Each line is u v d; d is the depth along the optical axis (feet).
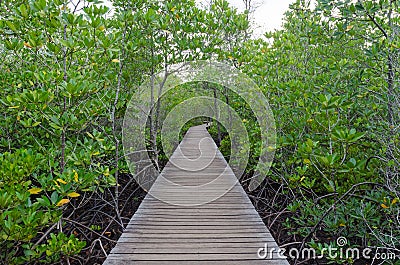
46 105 9.25
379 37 12.13
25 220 7.10
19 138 13.58
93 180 10.25
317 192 15.44
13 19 10.67
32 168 8.13
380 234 10.06
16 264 8.11
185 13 17.75
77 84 9.05
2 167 7.64
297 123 13.41
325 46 15.08
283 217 14.99
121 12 14.48
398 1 10.92
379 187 11.48
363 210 10.20
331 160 9.36
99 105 12.34
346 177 12.50
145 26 15.01
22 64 14.24
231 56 18.78
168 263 8.05
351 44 13.83
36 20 11.78
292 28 18.78
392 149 10.23
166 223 10.71
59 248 8.34
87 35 10.91
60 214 8.61
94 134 12.12
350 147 12.44
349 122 12.66
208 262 8.10
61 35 10.71
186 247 8.91
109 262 8.10
